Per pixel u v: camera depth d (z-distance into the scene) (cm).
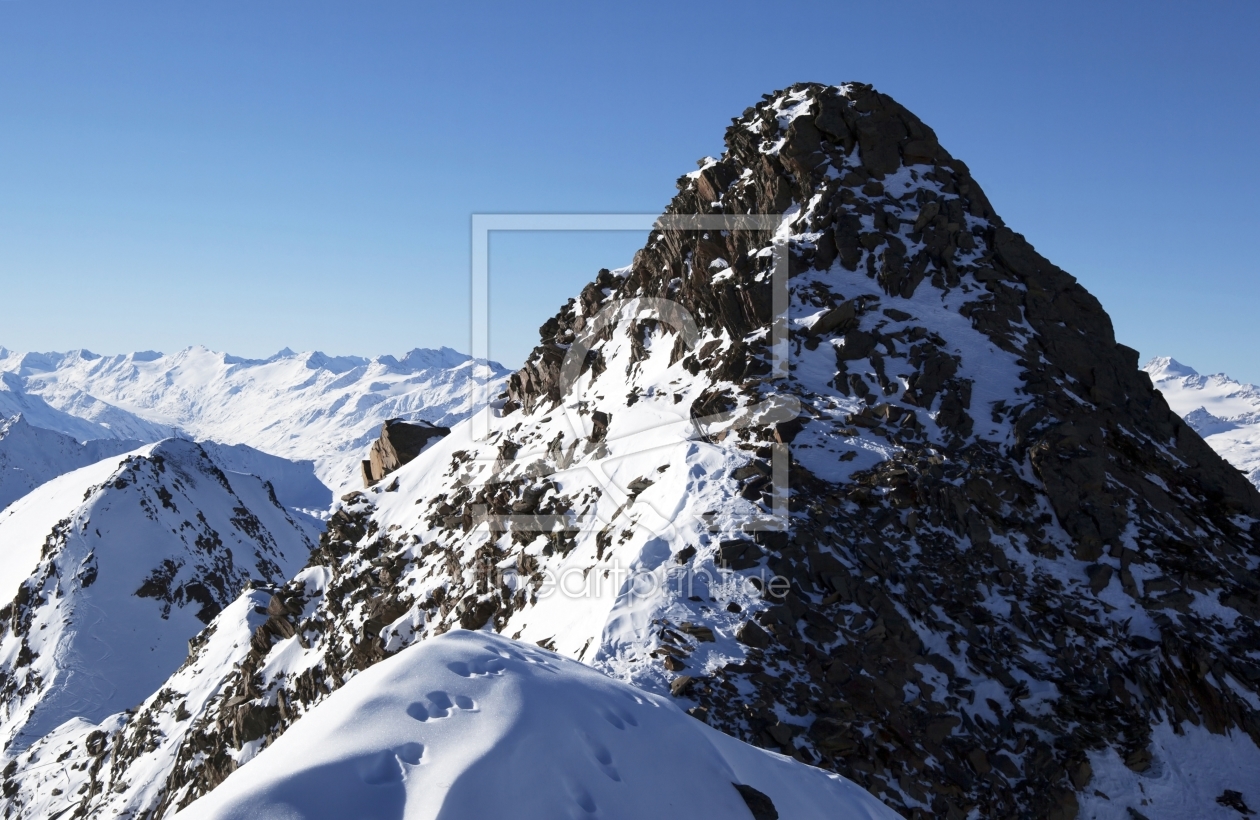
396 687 951
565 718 993
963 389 3066
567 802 879
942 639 2359
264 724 3891
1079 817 2073
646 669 2055
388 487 5078
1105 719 2252
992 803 2034
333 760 813
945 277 3525
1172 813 2091
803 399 3084
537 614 2703
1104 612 2523
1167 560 2662
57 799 6391
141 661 11631
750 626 2180
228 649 5497
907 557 2562
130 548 12988
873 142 3884
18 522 15375
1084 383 3272
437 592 3488
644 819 939
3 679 11481
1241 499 3052
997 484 2784
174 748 4972
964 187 3891
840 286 3503
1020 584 2577
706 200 4391
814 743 1955
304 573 4725
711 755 1162
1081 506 2747
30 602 12306
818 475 2773
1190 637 2427
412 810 784
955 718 2180
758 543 2405
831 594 2323
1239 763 2195
